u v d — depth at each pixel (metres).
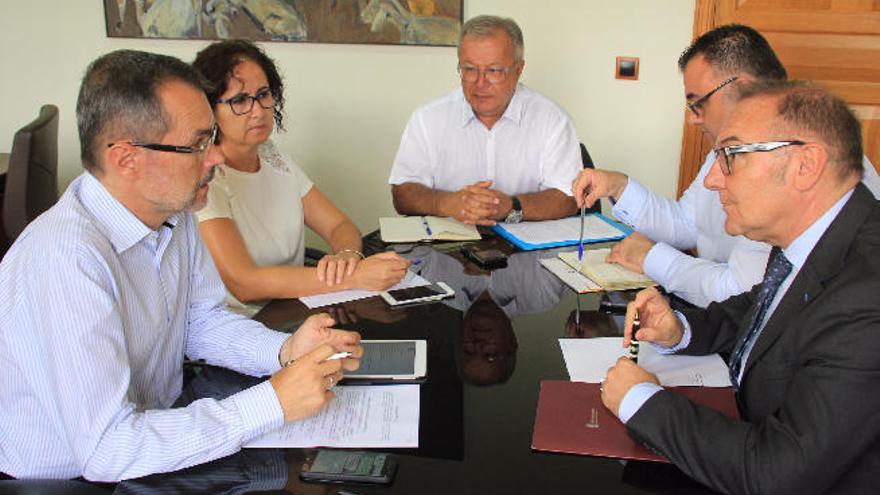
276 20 3.09
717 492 0.89
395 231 2.07
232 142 1.81
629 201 1.96
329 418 1.08
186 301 1.30
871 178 1.46
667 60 3.26
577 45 3.25
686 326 1.26
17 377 1.05
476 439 1.01
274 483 0.93
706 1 3.14
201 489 0.92
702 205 1.89
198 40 3.10
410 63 3.23
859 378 0.84
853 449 0.85
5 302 1.03
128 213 1.09
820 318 0.90
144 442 0.95
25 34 3.09
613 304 1.51
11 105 3.19
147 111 1.01
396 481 0.92
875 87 3.13
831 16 3.08
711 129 1.66
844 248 0.95
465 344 1.33
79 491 0.92
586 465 0.95
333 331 1.23
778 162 0.95
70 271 0.98
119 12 3.04
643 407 0.97
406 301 1.54
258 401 1.01
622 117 3.37
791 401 0.89
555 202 2.25
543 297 1.58
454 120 2.49
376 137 3.34
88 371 0.96
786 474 0.84
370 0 3.10
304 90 3.24
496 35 2.22
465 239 2.02
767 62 1.57
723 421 0.93
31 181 2.23
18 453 1.09
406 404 1.11
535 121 2.49
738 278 1.47
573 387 1.15
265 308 1.54
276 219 1.97
